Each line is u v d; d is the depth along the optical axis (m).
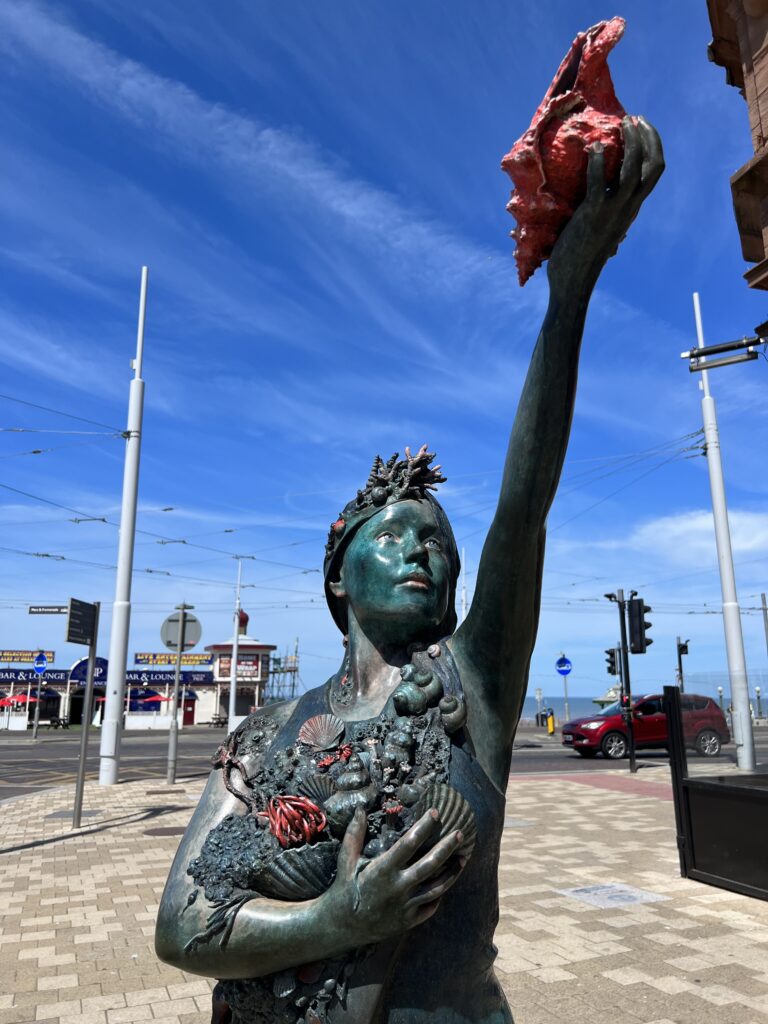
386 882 1.08
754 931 4.48
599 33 1.14
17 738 28.42
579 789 11.02
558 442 1.29
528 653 1.43
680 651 17.64
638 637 13.10
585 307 1.23
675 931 4.49
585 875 5.88
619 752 16.72
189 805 9.60
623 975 3.82
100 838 7.53
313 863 1.18
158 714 40.66
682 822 5.84
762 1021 3.30
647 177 1.11
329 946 1.11
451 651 1.48
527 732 28.88
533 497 1.30
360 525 1.55
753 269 3.70
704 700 6.29
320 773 1.27
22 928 4.70
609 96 1.20
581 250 1.17
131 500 11.97
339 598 1.67
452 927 1.26
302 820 1.21
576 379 1.28
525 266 1.31
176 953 1.21
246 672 41.62
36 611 9.30
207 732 32.53
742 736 6.39
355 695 1.47
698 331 13.80
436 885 1.13
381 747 1.30
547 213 1.21
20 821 8.56
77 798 8.08
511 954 4.12
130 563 11.98
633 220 1.17
